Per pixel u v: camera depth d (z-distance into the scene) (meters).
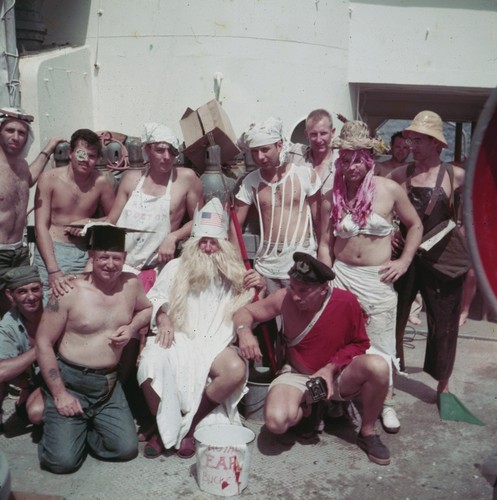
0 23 5.33
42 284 3.94
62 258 4.30
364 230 3.82
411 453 3.63
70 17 6.13
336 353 3.60
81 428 3.40
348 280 3.91
